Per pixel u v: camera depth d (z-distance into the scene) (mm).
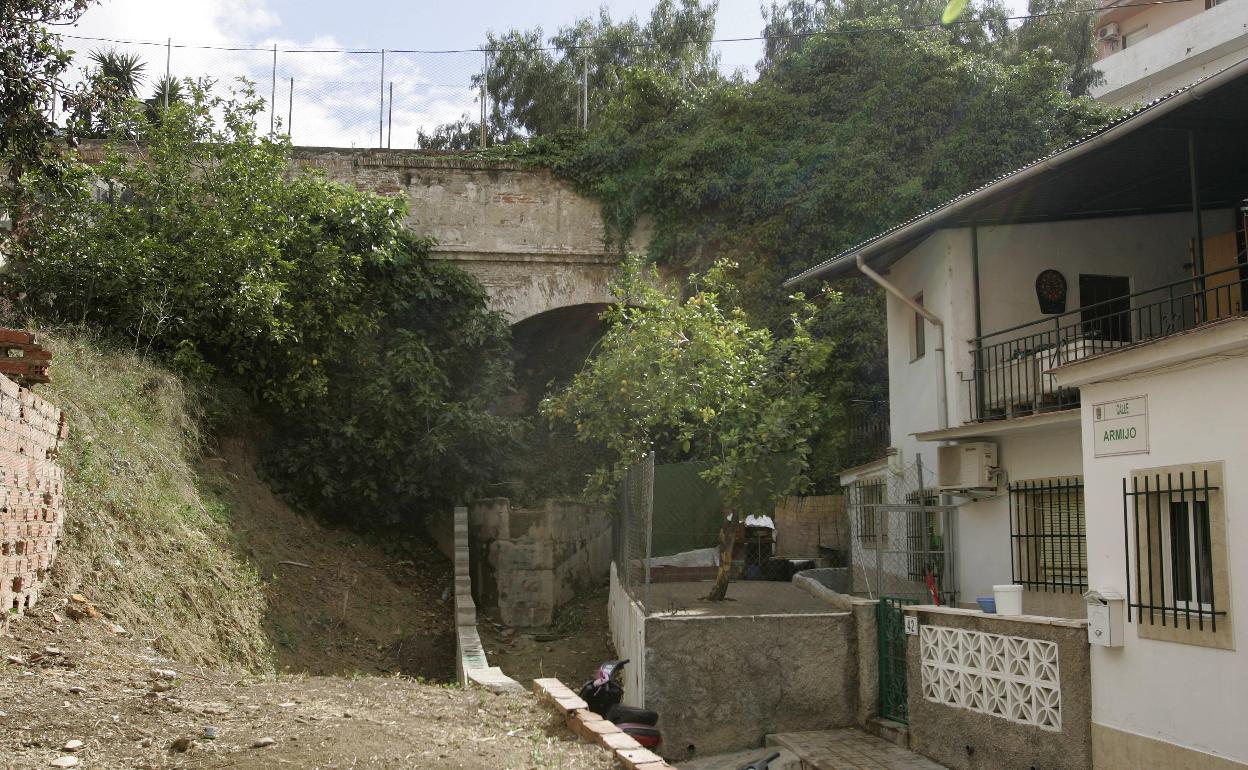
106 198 16047
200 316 15078
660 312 14445
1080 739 8078
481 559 16734
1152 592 7473
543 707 6922
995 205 11961
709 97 22422
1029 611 10961
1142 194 11922
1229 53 27859
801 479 12945
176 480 12266
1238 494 6793
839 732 10727
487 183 21484
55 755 4578
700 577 16828
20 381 7828
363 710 6246
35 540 7340
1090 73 28938
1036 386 11086
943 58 21000
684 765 10070
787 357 15352
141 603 8930
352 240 18328
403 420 17562
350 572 15297
